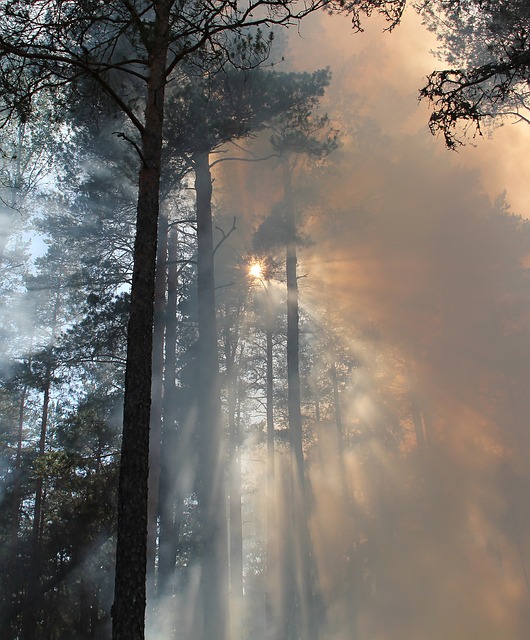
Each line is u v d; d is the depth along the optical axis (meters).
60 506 18.30
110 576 17.48
